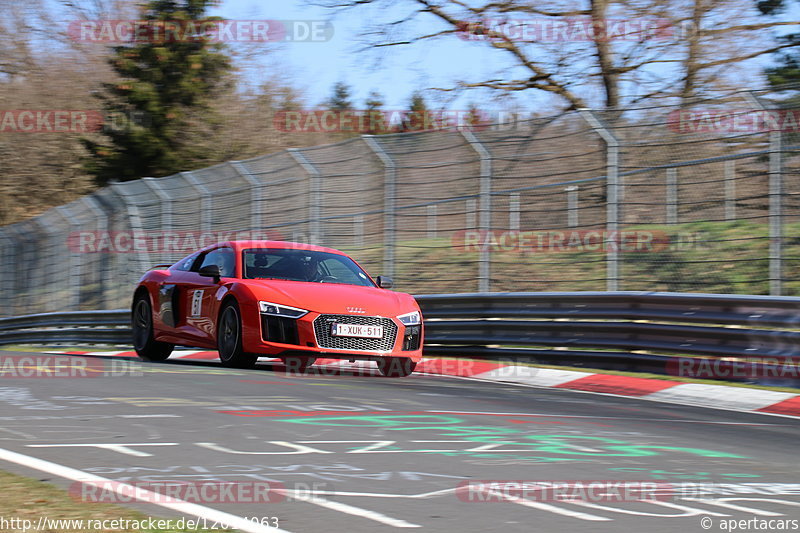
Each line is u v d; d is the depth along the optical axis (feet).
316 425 63.77
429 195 146.10
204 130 350.43
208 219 184.44
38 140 389.80
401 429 63.62
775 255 115.96
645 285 146.51
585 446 59.67
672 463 54.95
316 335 99.91
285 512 39.73
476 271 164.66
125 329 173.47
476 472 49.83
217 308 107.76
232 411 69.26
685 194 146.20
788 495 46.93
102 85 342.64
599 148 129.49
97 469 47.65
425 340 135.13
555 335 120.26
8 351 152.15
